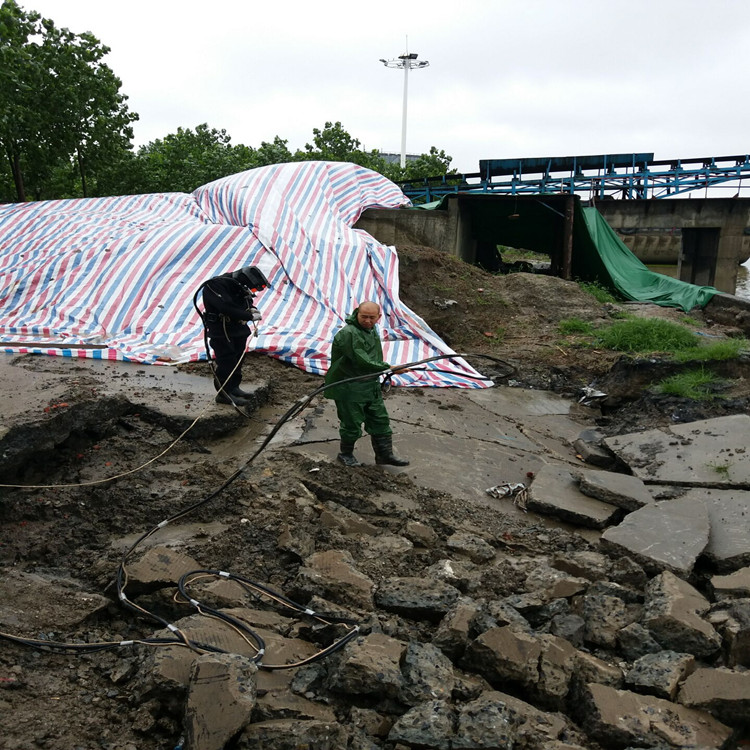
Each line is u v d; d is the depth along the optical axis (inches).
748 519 229.3
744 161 1050.7
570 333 504.7
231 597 174.2
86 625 162.6
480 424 339.6
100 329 406.0
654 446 292.4
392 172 1584.6
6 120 659.4
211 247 453.1
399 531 224.2
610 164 1093.1
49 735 127.0
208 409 286.8
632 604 185.5
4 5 686.5
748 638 160.6
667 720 136.9
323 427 300.8
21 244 473.4
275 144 1425.9
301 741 123.8
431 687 142.3
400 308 467.2
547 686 148.3
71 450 246.8
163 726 133.4
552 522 245.8
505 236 802.2
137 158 970.1
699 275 1075.9
